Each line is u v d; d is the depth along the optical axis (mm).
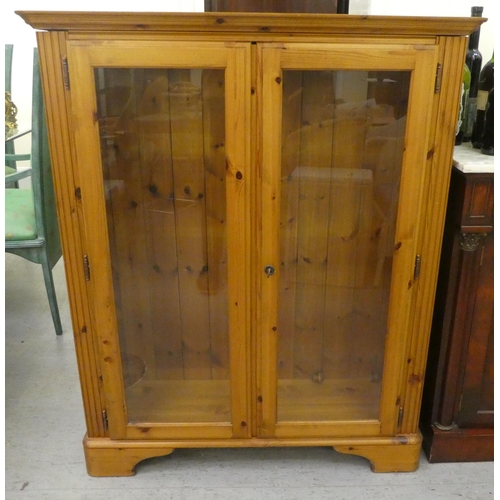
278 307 1333
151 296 1362
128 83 1149
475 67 1457
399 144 1195
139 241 1301
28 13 1035
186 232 1299
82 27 1067
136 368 1419
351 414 1441
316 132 1196
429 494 1397
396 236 1244
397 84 1149
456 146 1475
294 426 1417
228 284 1277
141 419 1429
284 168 1220
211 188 1252
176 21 1055
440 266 1416
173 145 1214
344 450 1448
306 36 1086
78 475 1468
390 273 1303
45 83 1105
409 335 1343
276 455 1550
